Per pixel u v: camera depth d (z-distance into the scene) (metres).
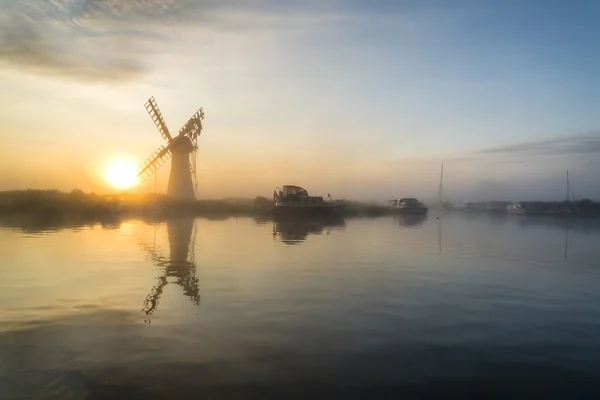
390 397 8.02
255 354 9.75
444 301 14.40
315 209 64.00
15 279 17.28
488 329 11.59
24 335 10.88
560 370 9.15
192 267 20.14
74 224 45.59
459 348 10.24
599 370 9.15
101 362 9.29
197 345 10.23
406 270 19.94
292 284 16.67
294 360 9.47
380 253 25.50
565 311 13.35
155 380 8.52
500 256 24.77
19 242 28.91
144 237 32.94
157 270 19.33
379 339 10.75
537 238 35.88
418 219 68.12
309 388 8.28
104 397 7.91
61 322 11.87
